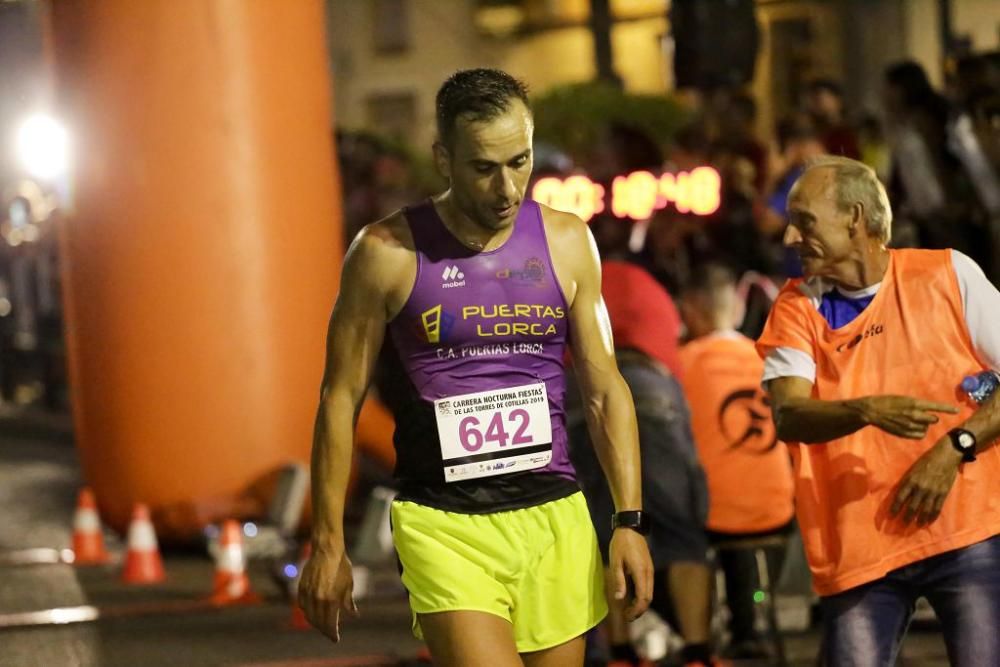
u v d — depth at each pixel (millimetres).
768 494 14227
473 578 8352
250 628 16781
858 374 9125
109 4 20781
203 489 21062
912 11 46281
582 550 8508
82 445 21984
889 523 8984
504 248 8414
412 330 8398
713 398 14289
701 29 25344
